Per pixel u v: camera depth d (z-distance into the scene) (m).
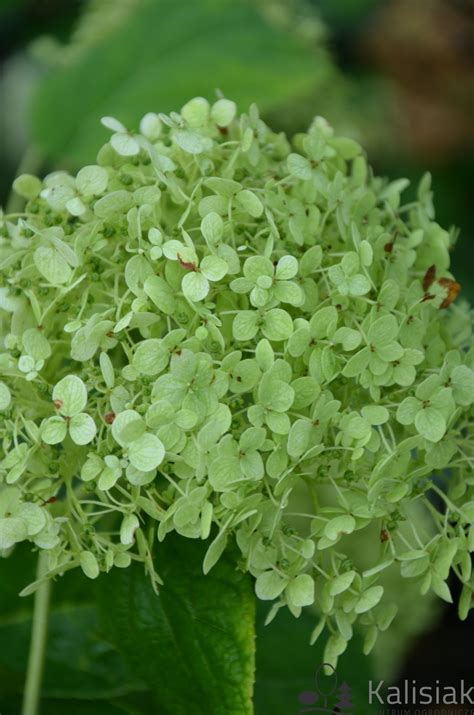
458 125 1.17
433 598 0.88
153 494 0.62
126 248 0.62
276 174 0.66
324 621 0.62
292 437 0.60
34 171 0.82
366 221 0.66
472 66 1.19
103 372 0.60
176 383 0.60
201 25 0.86
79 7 1.06
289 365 0.60
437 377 0.62
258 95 0.84
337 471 0.62
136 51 0.84
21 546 0.73
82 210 0.63
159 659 0.66
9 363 0.62
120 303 0.61
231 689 0.65
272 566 0.61
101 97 0.83
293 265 0.61
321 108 1.06
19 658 0.73
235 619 0.65
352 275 0.62
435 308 0.65
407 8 1.18
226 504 0.60
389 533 0.62
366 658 0.80
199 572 0.65
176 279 0.61
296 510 0.75
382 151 1.13
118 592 0.66
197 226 0.63
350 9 1.18
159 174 0.62
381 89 1.16
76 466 0.63
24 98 1.14
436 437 0.61
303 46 0.86
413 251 0.66
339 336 0.61
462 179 1.17
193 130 0.64
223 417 0.60
